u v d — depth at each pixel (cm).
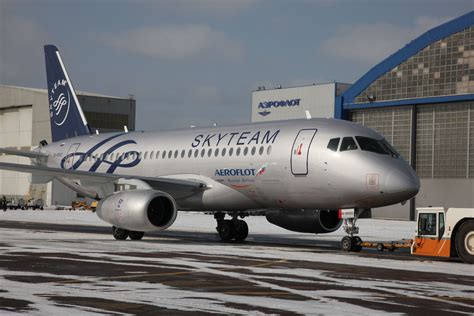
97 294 2594
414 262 4072
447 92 12788
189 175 5884
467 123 12738
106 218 5406
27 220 9856
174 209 5288
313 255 4403
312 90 14938
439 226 4328
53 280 2961
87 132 7688
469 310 2375
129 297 2538
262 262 3853
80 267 3456
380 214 14150
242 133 5619
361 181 4747
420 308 2400
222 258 4062
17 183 19262
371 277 3238
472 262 4053
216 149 5703
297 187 5094
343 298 2586
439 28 12888
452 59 12706
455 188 12938
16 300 2442
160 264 3656
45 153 7575
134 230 5322
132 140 6706
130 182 5625
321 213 5453
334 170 4859
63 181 7412
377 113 14138
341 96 14412
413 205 13550
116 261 3778
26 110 19025
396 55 13562
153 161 6300
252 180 5369
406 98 13412
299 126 5247
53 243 5062
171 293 2642
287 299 2539
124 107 18225
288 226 5609
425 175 13425
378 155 4856
